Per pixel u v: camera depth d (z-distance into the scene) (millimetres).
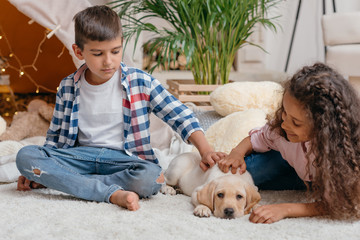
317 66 1129
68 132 1425
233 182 1184
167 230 1034
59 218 1104
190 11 2355
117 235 999
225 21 2279
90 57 1280
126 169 1294
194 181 1354
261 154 1425
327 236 1013
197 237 992
